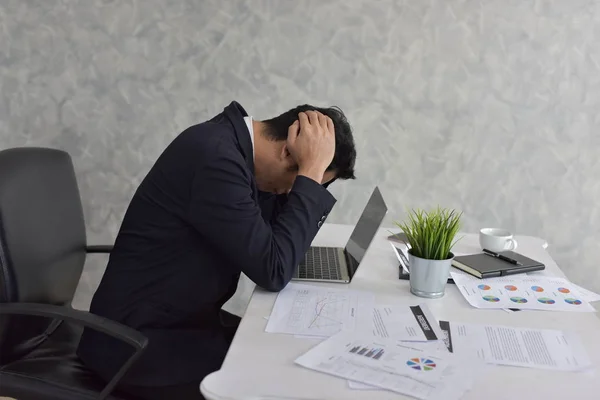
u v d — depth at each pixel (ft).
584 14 6.76
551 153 7.14
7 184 4.42
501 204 7.34
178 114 7.34
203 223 4.03
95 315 3.94
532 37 6.86
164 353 4.21
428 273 4.17
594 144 7.08
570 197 7.26
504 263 4.88
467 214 7.40
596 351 3.44
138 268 4.32
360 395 2.87
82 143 7.50
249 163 4.42
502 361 3.26
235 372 3.05
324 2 6.93
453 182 7.31
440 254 4.18
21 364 4.42
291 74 7.14
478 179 7.28
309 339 3.48
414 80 7.05
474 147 7.19
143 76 7.26
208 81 7.22
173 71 7.22
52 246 4.85
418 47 6.96
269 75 7.16
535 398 2.90
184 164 4.15
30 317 4.57
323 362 3.17
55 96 7.39
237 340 3.43
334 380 3.01
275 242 4.11
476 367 3.17
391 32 6.95
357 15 6.93
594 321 3.89
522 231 7.40
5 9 7.18
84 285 7.90
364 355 3.26
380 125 7.21
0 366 4.37
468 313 3.97
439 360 3.22
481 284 4.51
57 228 4.99
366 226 5.07
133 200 4.48
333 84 7.13
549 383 3.05
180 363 4.20
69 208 5.27
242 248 3.97
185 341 4.31
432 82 7.04
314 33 7.01
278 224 4.23
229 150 4.12
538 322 3.84
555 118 7.05
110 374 4.20
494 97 7.04
